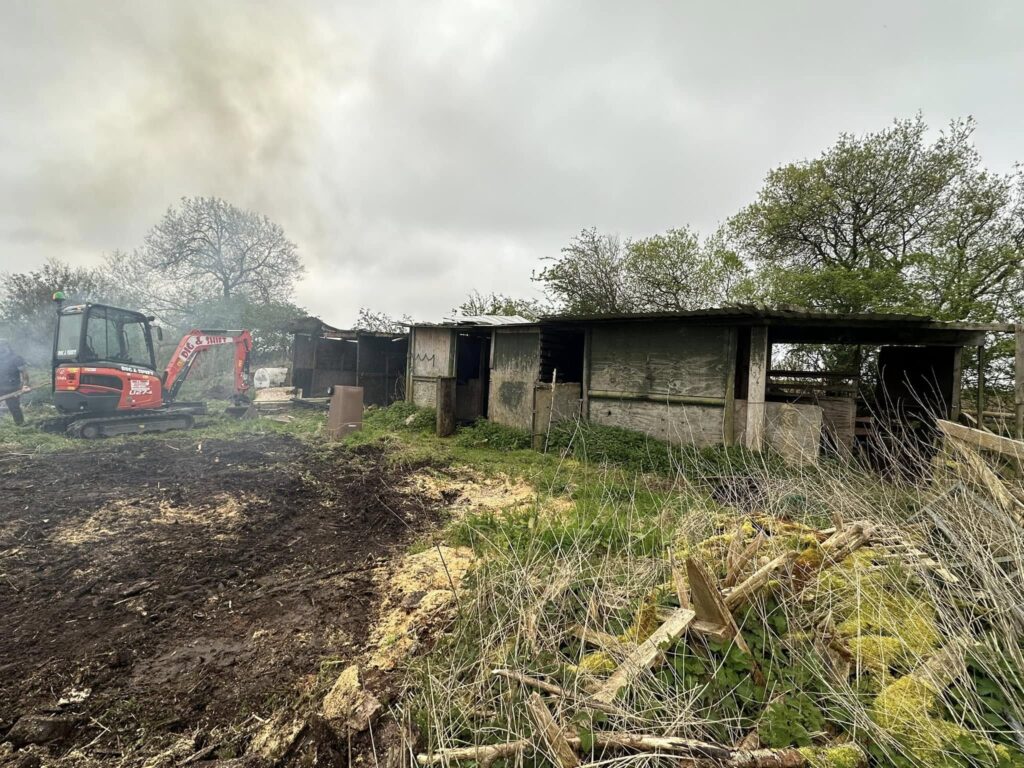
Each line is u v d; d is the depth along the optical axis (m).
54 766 1.97
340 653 2.77
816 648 2.29
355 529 4.89
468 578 3.35
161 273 23.16
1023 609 2.30
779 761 1.71
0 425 9.35
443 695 2.18
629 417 8.35
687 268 16.16
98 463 6.97
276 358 22.25
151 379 9.84
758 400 6.96
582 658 2.37
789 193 13.21
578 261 17.34
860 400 9.30
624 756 1.75
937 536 3.26
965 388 9.73
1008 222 10.92
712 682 2.11
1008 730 1.87
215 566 3.93
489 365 11.96
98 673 2.56
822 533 3.40
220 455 7.83
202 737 2.15
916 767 1.69
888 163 11.77
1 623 3.02
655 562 3.16
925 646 2.29
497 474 6.95
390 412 11.59
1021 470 3.56
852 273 10.69
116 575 3.72
